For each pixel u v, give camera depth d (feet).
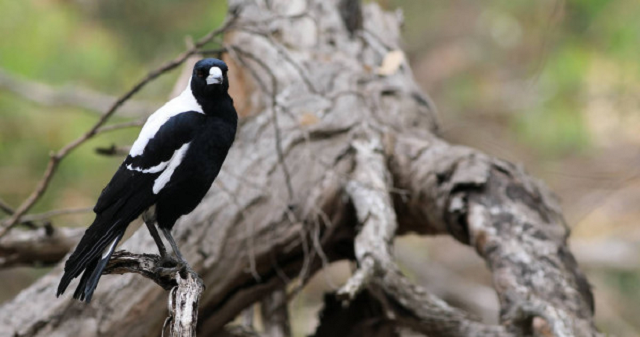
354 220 32.83
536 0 70.38
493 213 31.19
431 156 33.17
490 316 54.49
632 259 62.03
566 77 58.08
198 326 31.45
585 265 62.59
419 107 37.58
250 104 36.70
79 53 54.39
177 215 25.20
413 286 29.25
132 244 30.22
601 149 64.39
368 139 33.27
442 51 77.87
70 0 56.90
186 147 24.35
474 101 72.23
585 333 28.17
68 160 54.95
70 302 28.60
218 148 24.82
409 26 80.02
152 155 24.26
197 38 58.95
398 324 32.14
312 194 31.81
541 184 33.24
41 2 54.13
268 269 31.71
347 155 32.76
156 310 28.91
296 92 35.58
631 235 64.69
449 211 31.99
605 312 61.21
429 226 34.22
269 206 31.32
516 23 71.41
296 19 39.63
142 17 60.44
